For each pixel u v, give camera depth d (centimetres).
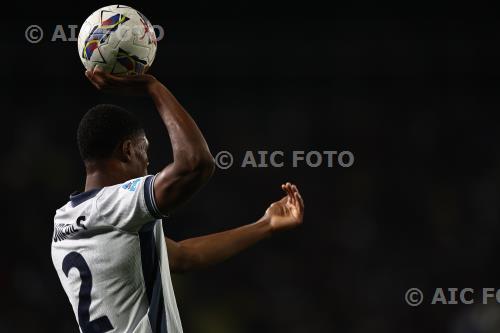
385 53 4988
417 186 4950
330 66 5044
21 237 4053
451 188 4972
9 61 4638
